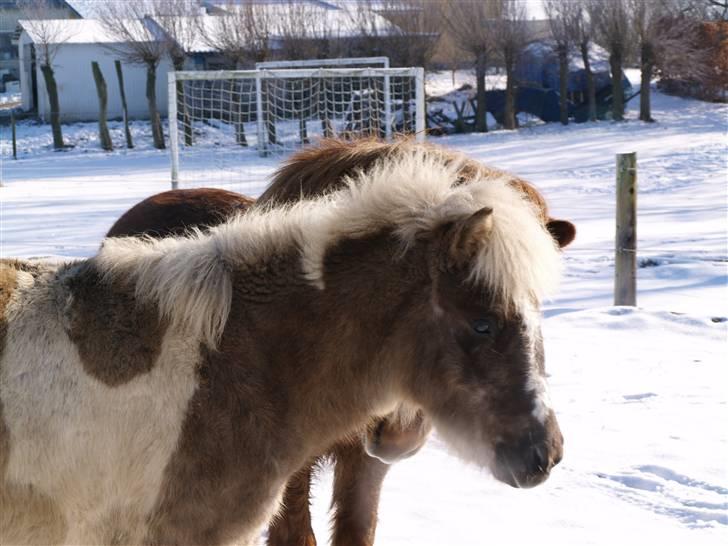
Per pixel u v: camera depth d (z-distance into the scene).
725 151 22.48
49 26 38.06
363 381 2.84
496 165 22.39
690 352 7.01
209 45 35.31
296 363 2.79
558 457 2.67
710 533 4.13
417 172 2.87
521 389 2.62
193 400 2.65
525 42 35.06
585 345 7.20
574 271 10.16
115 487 2.63
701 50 38.41
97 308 2.71
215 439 2.66
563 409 5.75
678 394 6.00
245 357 2.73
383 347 2.80
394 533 4.17
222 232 2.88
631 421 5.52
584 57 35.97
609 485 4.65
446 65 38.62
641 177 18.69
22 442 2.56
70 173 24.33
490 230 2.60
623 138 28.52
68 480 2.59
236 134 17.45
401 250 2.76
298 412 2.81
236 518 2.72
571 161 22.62
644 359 6.82
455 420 2.72
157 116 33.41
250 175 13.75
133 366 2.64
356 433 3.22
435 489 4.67
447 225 2.65
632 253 8.30
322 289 2.79
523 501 4.50
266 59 33.06
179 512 2.65
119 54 35.25
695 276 9.67
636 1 34.69
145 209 4.94
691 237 11.76
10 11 51.75
